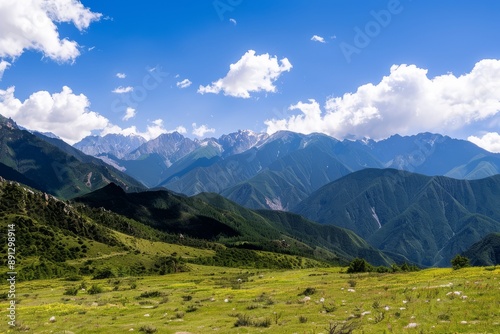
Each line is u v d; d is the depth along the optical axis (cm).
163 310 4319
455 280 4812
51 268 17638
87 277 16288
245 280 10206
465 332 2156
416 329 2320
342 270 11656
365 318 2856
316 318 3088
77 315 4350
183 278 13150
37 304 6238
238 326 3055
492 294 3212
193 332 2947
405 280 5909
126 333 3088
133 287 9075
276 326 2927
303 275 10581
